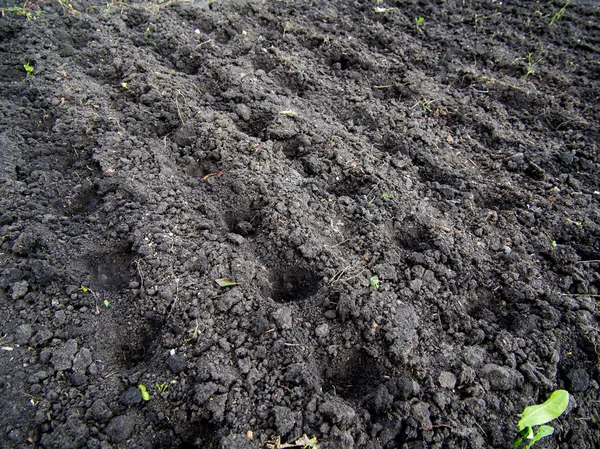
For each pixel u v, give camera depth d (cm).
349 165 83
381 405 59
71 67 91
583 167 90
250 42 102
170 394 58
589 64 110
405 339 64
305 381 59
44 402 57
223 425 56
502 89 102
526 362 65
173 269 68
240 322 64
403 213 78
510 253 76
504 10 123
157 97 87
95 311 65
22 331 62
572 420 63
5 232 70
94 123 83
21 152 79
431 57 107
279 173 80
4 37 94
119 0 107
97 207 74
